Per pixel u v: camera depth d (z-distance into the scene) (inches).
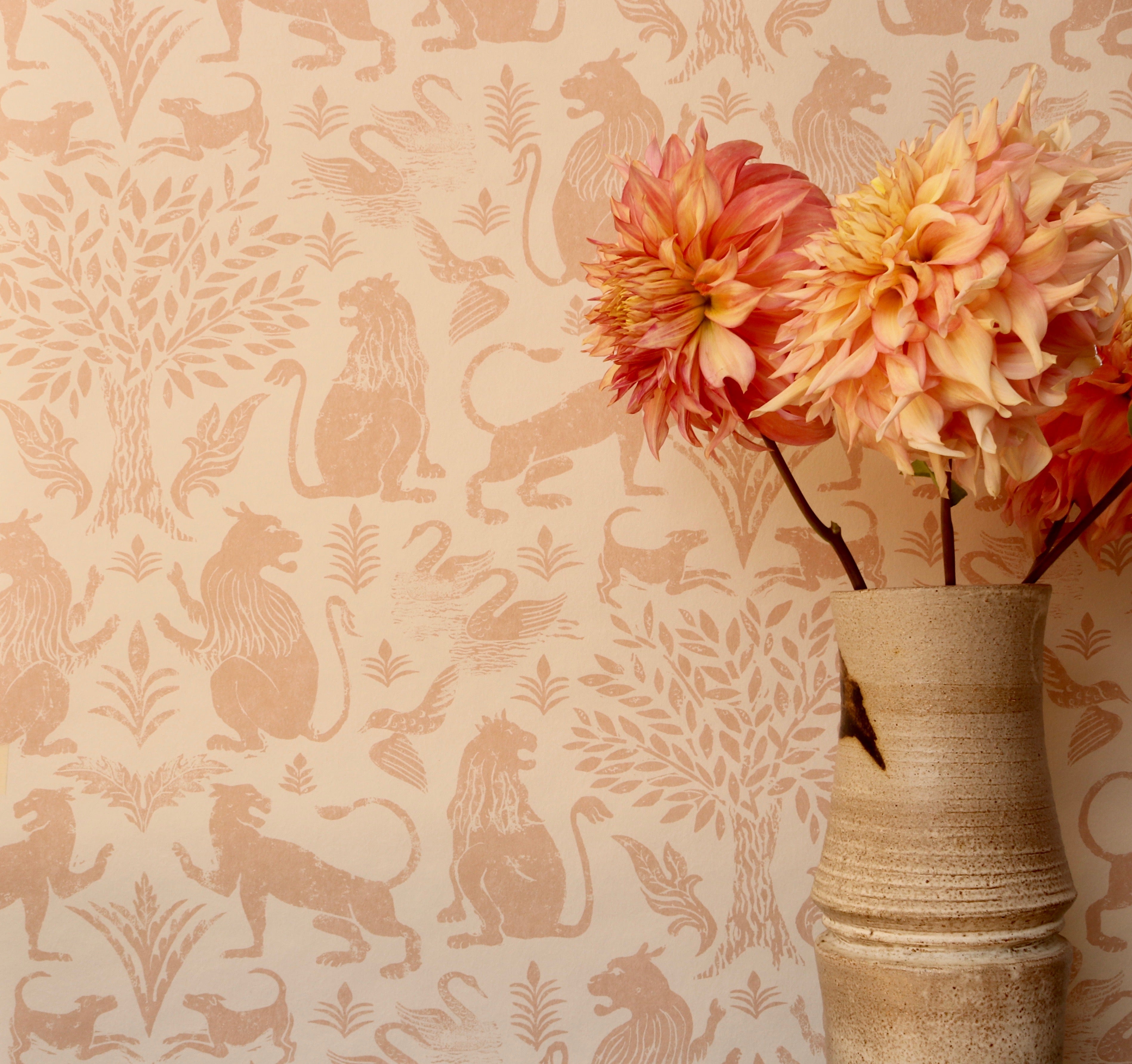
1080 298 20.1
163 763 30.3
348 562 31.4
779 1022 30.1
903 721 23.5
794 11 33.9
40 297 31.7
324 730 30.7
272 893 30.0
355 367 32.1
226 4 33.0
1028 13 34.3
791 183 23.0
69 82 32.4
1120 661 31.8
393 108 33.0
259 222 32.4
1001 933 22.3
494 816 30.6
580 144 33.1
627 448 32.2
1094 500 26.1
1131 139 34.0
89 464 31.3
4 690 30.3
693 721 31.2
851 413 21.1
